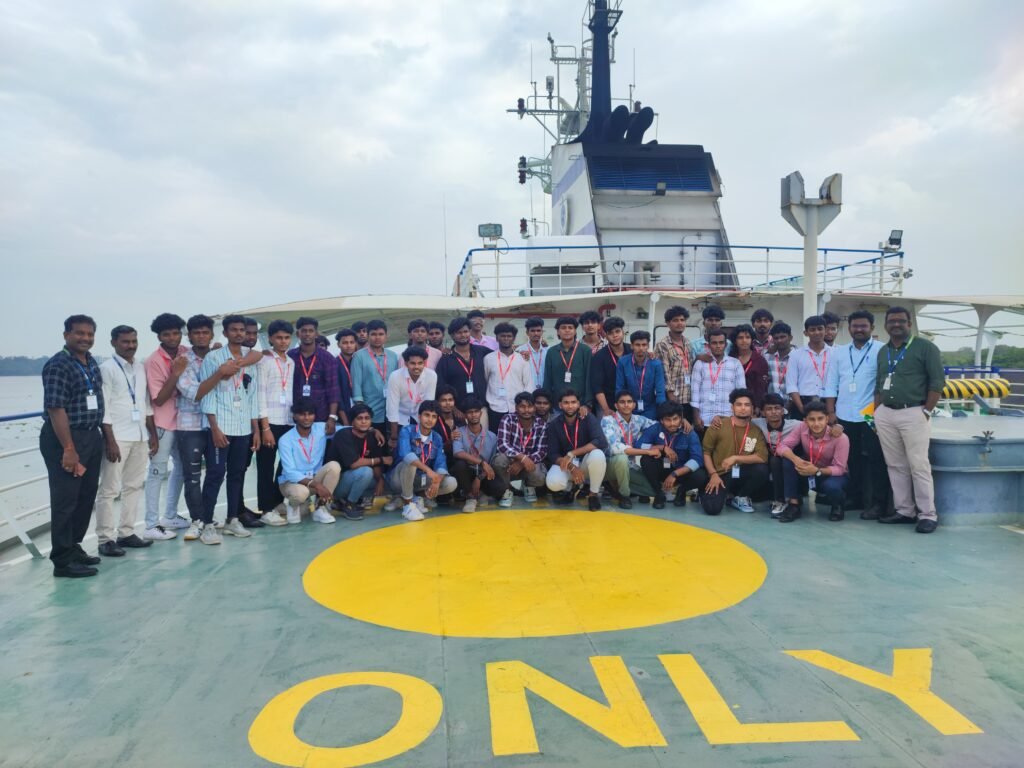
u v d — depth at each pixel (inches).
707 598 162.4
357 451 256.4
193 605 164.6
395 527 241.0
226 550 215.8
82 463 193.3
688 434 263.4
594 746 100.8
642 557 197.8
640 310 478.3
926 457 226.8
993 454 237.0
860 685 118.7
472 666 127.6
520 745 101.0
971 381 439.5
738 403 253.6
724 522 243.0
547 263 486.6
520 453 267.6
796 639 138.2
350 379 287.1
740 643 136.4
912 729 105.0
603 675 123.1
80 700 117.6
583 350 282.8
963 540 216.5
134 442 214.8
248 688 121.0
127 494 217.5
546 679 121.9
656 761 96.8
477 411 265.9
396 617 153.3
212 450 230.5
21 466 676.7
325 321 521.7
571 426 267.0
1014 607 155.8
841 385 251.1
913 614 151.6
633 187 548.4
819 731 104.3
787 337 284.8
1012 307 502.9
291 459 250.1
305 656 133.8
